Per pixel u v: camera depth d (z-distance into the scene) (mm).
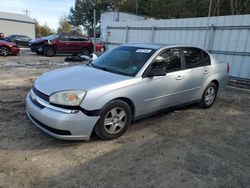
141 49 4844
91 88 3701
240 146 4145
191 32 10289
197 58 5535
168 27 11062
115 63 4707
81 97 3580
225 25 9219
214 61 5977
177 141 4180
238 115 5746
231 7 34969
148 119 5098
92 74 4242
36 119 3795
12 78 8766
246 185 3086
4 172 3090
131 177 3119
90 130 3723
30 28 51688
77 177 3070
